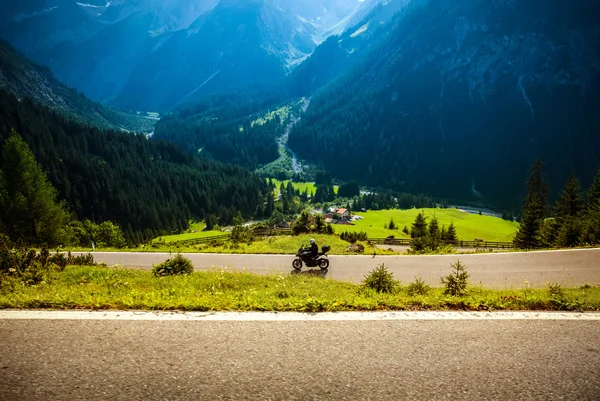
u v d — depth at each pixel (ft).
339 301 24.32
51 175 469.57
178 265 51.57
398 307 23.97
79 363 15.25
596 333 19.99
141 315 20.99
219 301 23.90
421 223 218.18
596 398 13.76
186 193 558.97
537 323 21.34
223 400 12.96
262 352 16.72
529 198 191.52
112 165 591.37
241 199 570.87
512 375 15.31
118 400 12.77
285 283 45.29
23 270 36.99
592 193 170.91
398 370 15.47
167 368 15.06
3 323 19.22
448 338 18.90
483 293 35.14
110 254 91.04
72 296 24.41
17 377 14.02
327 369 15.38
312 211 588.91
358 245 96.58
